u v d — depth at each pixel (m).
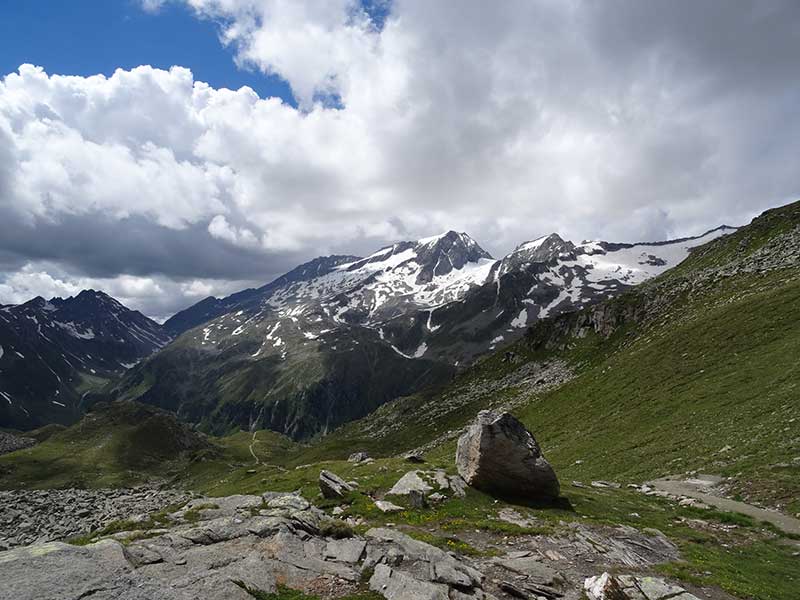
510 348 185.75
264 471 103.88
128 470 171.88
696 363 76.31
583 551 24.42
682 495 38.19
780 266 105.88
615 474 53.09
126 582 14.45
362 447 155.38
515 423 37.28
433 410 165.25
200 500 31.17
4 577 13.62
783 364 59.06
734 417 52.56
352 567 19.72
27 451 179.12
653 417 66.00
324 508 33.28
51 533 75.19
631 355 101.56
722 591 20.30
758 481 37.09
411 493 33.88
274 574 18.02
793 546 27.02
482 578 20.06
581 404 91.19
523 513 31.64
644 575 21.50
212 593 15.38
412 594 16.59
